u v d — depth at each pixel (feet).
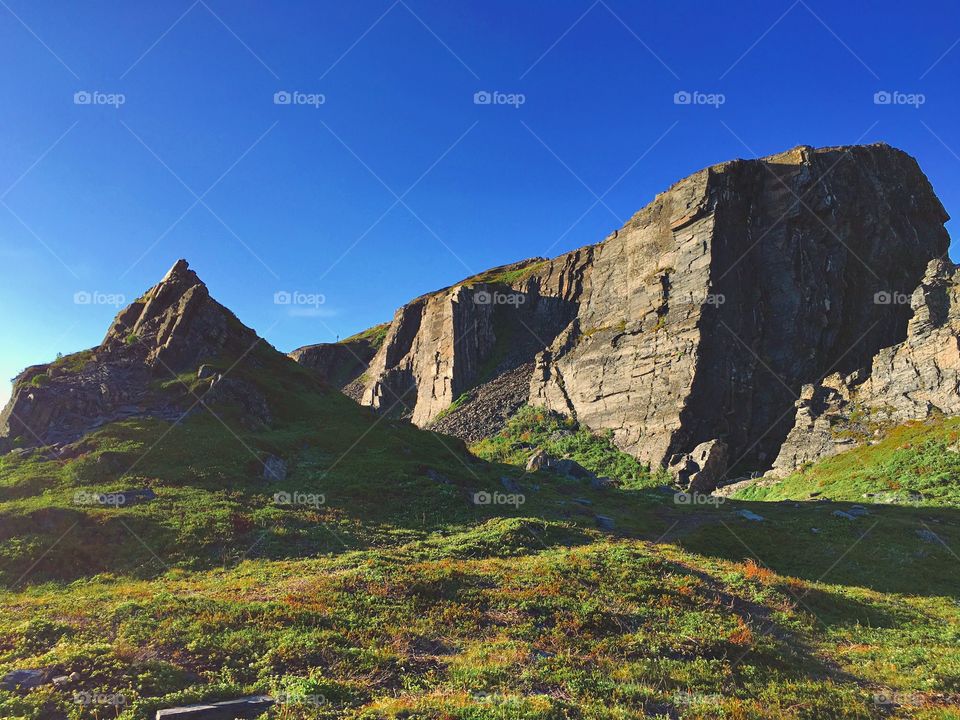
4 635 51.52
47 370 169.89
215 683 46.52
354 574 78.69
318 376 237.66
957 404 187.01
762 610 81.30
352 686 48.24
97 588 82.64
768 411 244.01
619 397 280.72
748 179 284.41
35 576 87.25
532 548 108.17
